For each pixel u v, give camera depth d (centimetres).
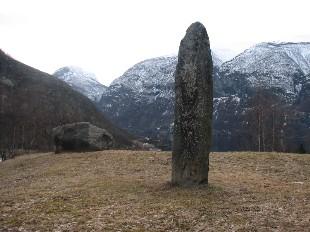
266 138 8844
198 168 2180
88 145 3778
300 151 6256
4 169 3497
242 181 2431
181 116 2189
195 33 2189
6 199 2098
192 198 1998
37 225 1642
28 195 2167
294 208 1842
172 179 2231
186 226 1628
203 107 2170
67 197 2078
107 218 1720
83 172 2880
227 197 2028
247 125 10244
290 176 2686
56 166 3172
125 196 2067
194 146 2175
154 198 2019
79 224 1648
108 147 3903
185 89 2177
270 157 3153
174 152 2220
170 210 1817
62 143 3838
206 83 2175
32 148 9688
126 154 3359
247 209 1833
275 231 1559
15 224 1659
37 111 14138
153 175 2698
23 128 10388
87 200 2005
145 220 1697
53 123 13112
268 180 2509
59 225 1639
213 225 1638
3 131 11156
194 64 2166
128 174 2756
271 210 1817
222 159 3152
